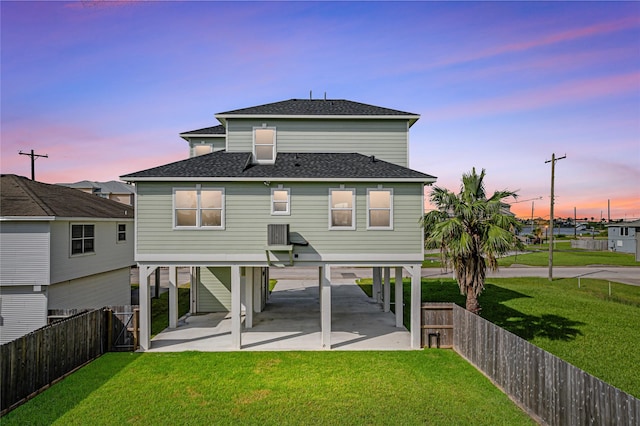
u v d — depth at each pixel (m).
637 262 34.53
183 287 24.20
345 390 8.90
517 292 20.50
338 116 14.88
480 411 7.87
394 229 12.38
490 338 9.50
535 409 7.52
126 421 7.47
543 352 7.31
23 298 13.12
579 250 47.84
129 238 19.27
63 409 7.94
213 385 9.19
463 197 11.88
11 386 7.88
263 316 16.31
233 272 12.26
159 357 11.17
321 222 12.35
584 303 17.69
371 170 12.85
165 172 12.32
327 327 12.09
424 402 8.27
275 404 8.20
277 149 15.04
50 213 13.08
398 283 14.70
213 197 12.41
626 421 5.37
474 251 11.34
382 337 13.26
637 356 10.85
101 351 11.43
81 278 15.36
